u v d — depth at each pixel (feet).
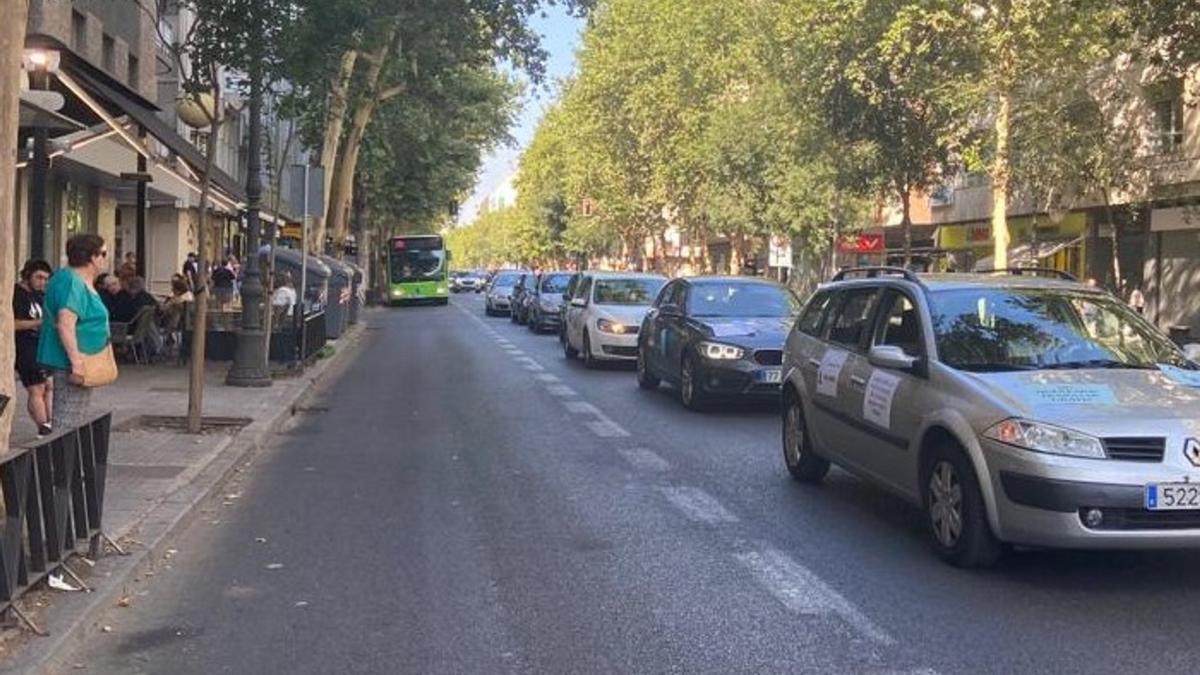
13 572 17.28
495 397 52.75
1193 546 20.27
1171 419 20.65
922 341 24.77
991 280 27.02
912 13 79.10
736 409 47.85
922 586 21.25
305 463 34.86
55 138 51.47
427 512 27.86
